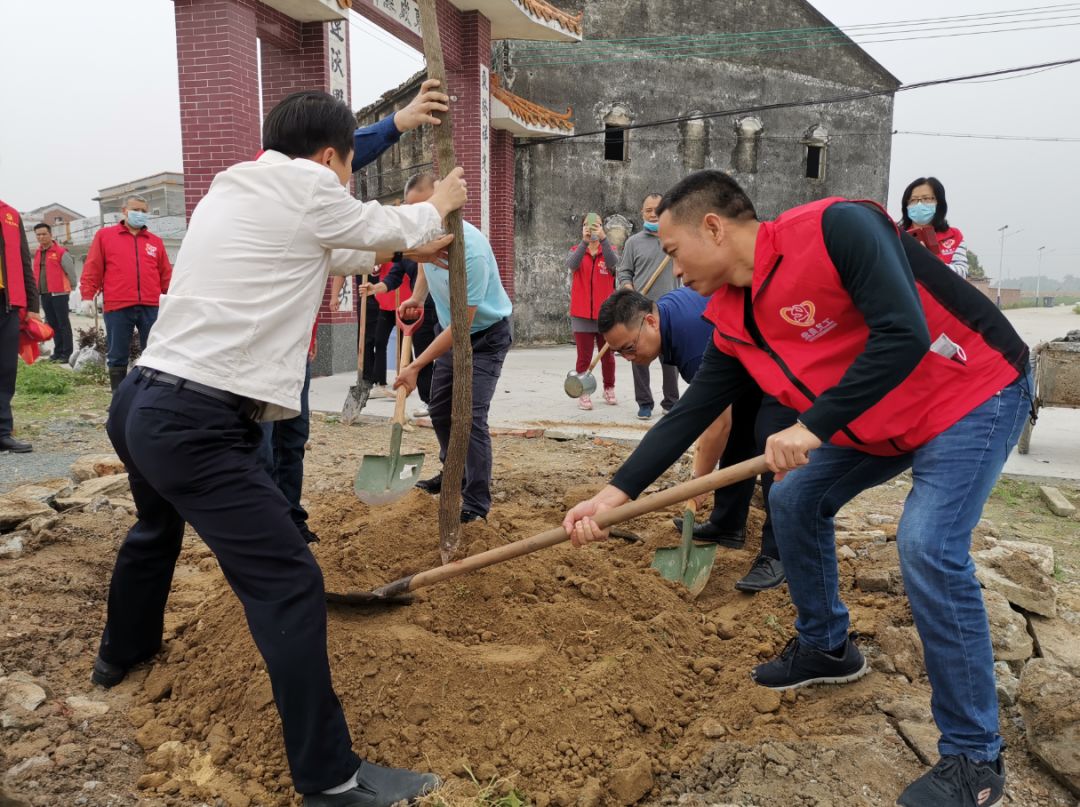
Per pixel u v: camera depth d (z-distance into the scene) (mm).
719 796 2465
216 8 8922
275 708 2730
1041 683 2617
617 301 4027
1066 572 4215
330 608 3283
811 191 22672
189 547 4402
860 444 2568
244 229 2404
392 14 11648
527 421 7797
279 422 4148
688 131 20438
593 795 2445
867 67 23078
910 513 2426
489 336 4379
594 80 19188
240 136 9203
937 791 2324
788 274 2385
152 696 2973
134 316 8867
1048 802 2498
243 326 2377
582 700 2799
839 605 2963
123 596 2943
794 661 3021
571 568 3736
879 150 23797
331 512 4723
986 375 2422
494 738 2656
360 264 3021
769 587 3795
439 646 2975
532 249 18969
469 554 3691
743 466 2402
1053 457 6555
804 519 2820
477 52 13539
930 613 2350
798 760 2564
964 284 2469
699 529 4379
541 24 14211
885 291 2189
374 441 7012
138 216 8656
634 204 20016
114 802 2416
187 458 2326
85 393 9867
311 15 10305
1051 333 22719
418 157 18969
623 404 8836
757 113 21312
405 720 2729
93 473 5664
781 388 2586
